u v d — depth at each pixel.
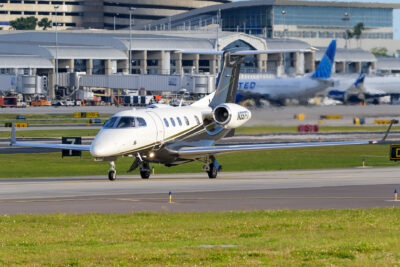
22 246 77.06
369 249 73.06
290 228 88.81
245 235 83.12
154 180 159.38
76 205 112.44
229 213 102.25
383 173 179.00
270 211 104.25
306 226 89.94
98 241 80.31
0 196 125.25
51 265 66.88
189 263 67.00
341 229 88.06
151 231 86.50
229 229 88.00
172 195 127.12
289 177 167.75
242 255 70.31
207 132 169.25
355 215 99.75
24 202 116.25
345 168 199.75
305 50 163.38
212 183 151.25
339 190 136.50
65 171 192.75
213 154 159.88
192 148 159.88
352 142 159.75
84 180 160.00
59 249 74.62
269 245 76.12
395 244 75.88
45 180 160.62
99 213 102.56
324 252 71.25
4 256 70.94
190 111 165.88
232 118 164.38
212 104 174.00
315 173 181.00
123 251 72.81
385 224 91.50
